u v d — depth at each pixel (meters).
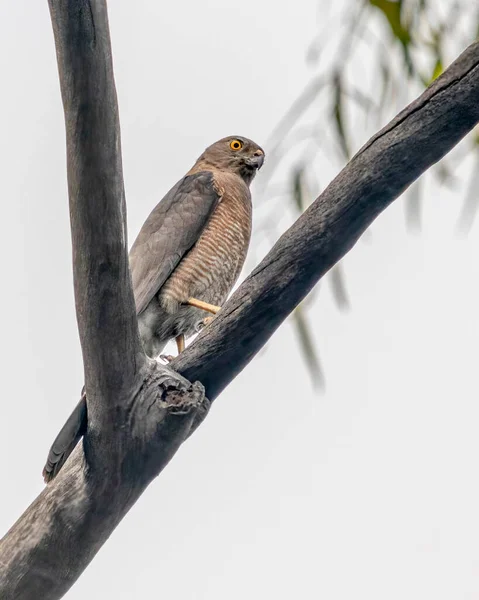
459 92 7.01
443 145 7.13
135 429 7.26
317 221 7.25
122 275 6.75
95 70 6.26
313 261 7.32
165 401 7.24
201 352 7.50
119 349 6.97
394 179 7.18
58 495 7.37
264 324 7.46
